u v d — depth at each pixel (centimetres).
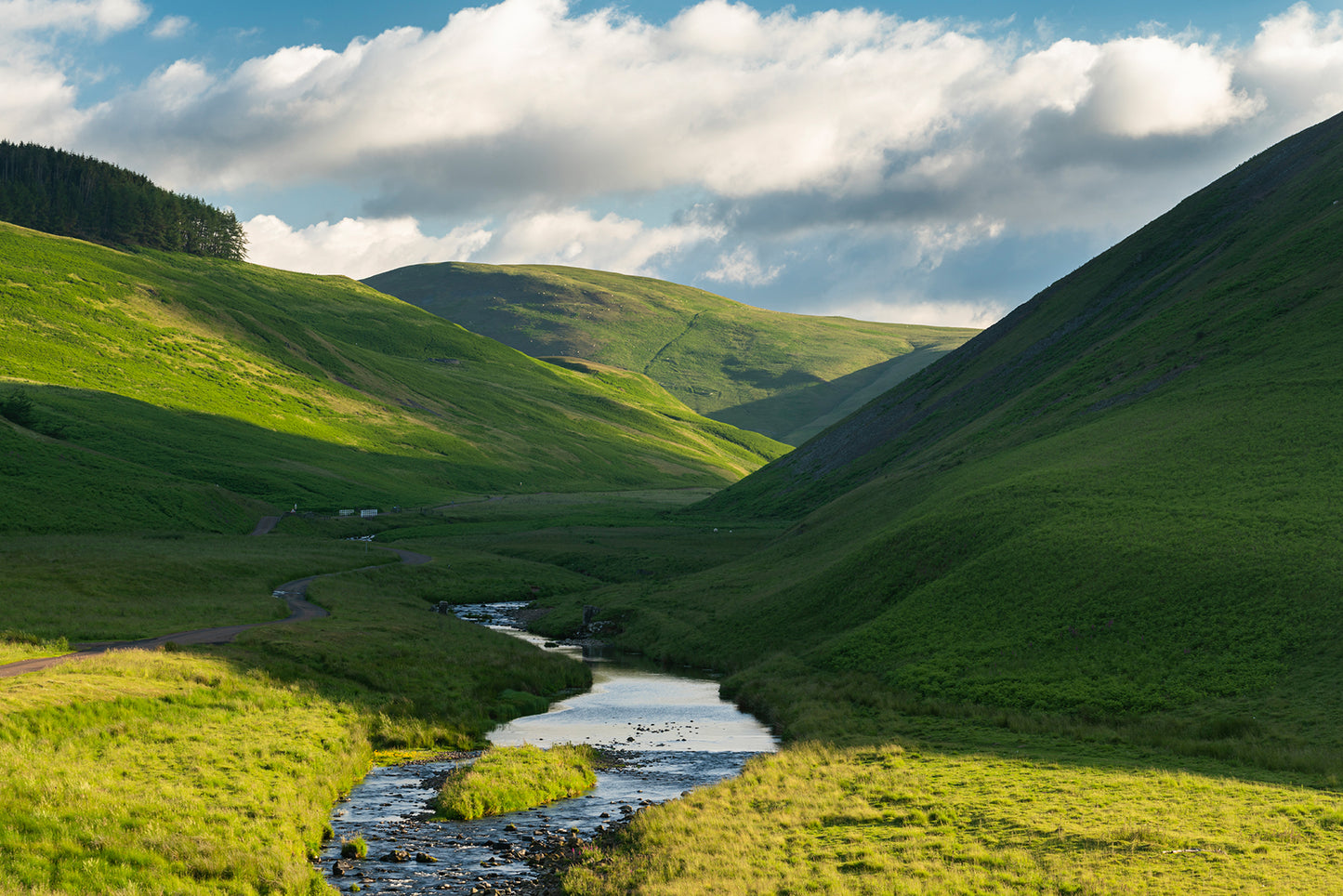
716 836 2708
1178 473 6844
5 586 6988
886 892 2122
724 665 6712
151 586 7906
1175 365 9619
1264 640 4462
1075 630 5147
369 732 4362
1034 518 6731
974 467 9488
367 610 8000
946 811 2794
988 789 3053
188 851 2402
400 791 3462
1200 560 5362
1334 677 3997
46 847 2297
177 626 6362
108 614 6575
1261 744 3559
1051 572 5853
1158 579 5322
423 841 2834
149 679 4347
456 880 2472
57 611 6450
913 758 3656
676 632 7744
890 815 2811
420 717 4697
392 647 6112
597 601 9600
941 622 5844
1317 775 3117
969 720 4441
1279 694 4000
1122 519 6275
